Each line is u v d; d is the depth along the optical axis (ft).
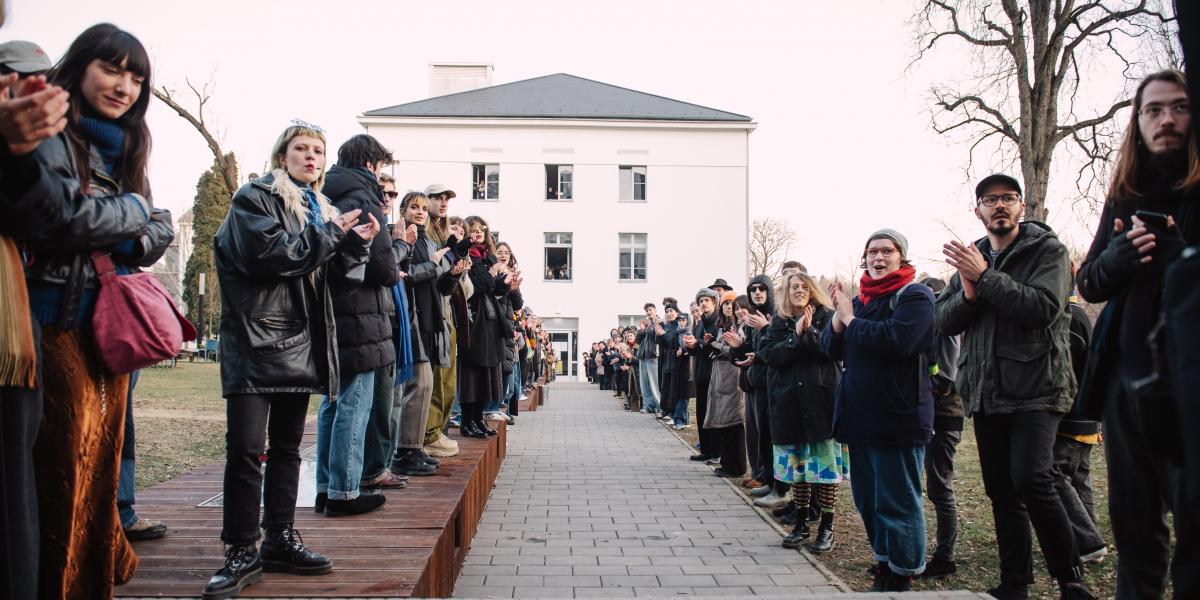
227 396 10.04
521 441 41.34
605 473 30.83
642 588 16.14
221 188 138.00
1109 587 14.33
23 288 6.34
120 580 8.80
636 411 61.16
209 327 135.33
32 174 6.28
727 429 29.71
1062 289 12.60
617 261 118.83
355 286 13.70
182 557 11.14
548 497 25.99
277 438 10.74
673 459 34.76
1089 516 15.98
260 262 9.71
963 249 12.86
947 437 16.58
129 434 12.02
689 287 118.73
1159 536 8.45
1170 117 8.37
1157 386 6.47
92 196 7.44
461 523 16.80
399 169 117.08
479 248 25.58
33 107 5.84
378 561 11.19
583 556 18.71
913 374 14.02
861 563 17.98
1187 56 5.21
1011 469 12.91
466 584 16.30
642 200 119.85
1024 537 13.25
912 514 14.12
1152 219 8.22
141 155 8.48
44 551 7.34
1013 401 12.76
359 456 14.07
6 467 6.11
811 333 18.42
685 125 118.93
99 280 7.78
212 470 18.71
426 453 21.18
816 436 18.81
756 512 23.71
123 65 7.97
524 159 118.21
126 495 11.93
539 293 117.80
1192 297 4.99
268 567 10.60
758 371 24.20
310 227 10.22
